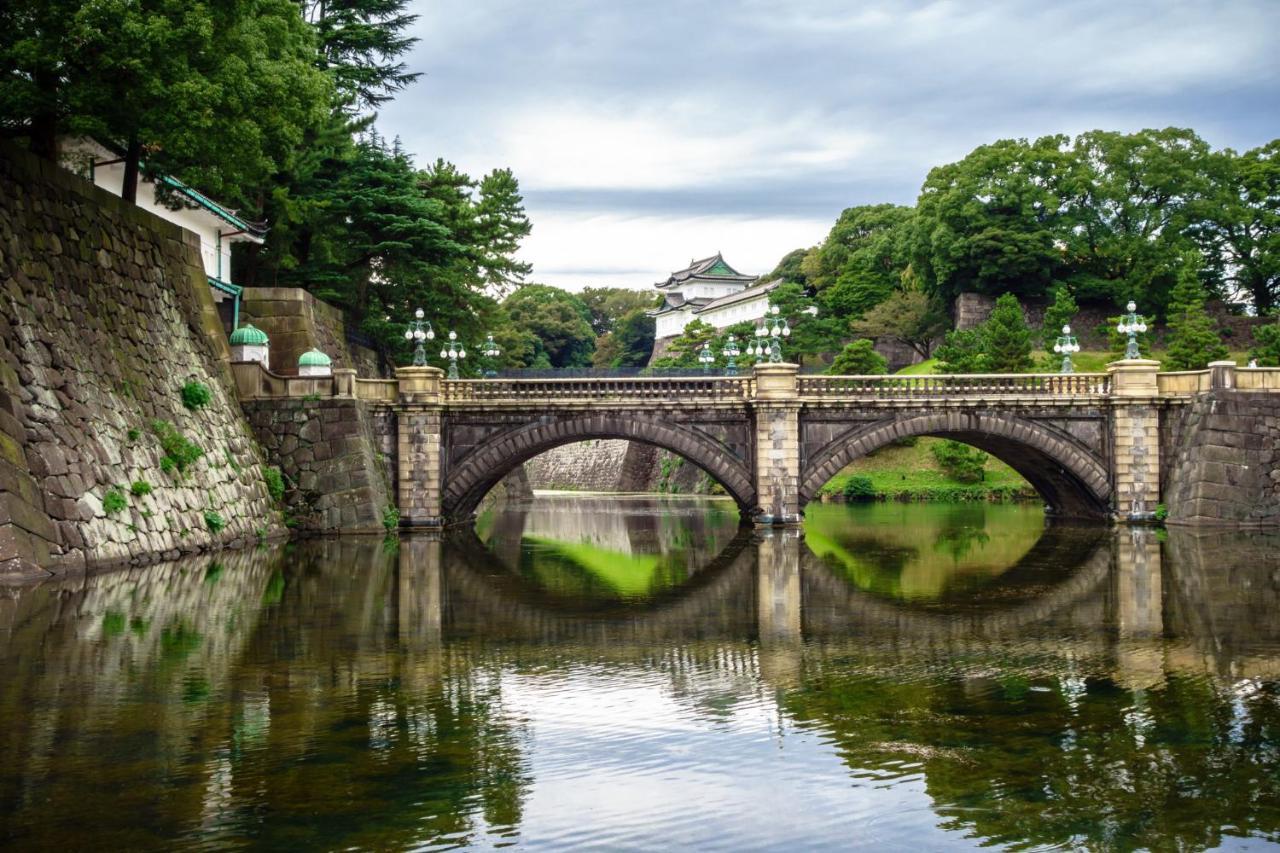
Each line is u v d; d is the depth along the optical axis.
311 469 50.06
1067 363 62.94
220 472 43.84
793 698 19.17
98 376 35.75
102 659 21.36
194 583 31.67
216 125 36.34
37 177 35.12
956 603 29.95
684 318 160.25
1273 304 106.38
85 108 34.75
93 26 32.56
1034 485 66.50
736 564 40.59
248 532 44.66
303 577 34.00
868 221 134.00
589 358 167.12
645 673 21.11
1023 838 13.06
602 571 38.75
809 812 13.84
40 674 20.11
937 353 92.50
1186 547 43.62
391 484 53.81
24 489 29.69
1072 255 105.88
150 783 14.54
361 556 41.03
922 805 14.06
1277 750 16.14
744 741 16.64
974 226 105.19
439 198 76.44
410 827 13.26
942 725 17.50
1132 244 103.00
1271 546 43.59
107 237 39.72
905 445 94.12
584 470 133.62
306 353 53.22
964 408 55.66
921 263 112.38
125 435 36.25
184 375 43.56
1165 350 102.44
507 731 17.08
